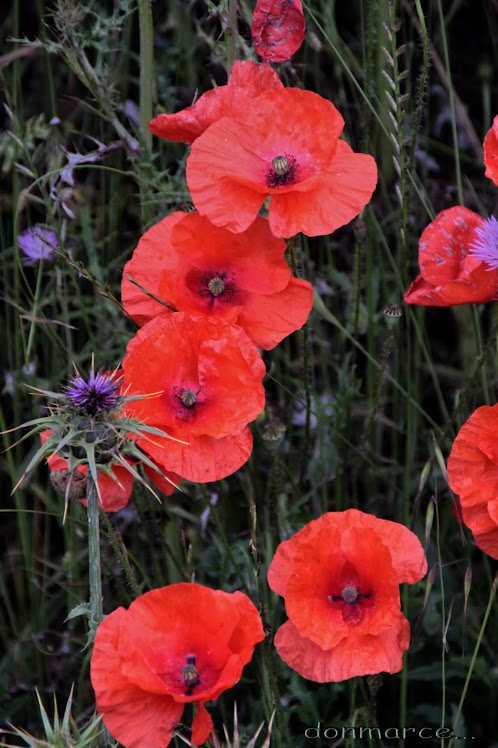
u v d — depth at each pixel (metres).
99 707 1.04
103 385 1.02
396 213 1.27
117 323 1.24
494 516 1.08
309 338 1.25
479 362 1.17
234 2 1.17
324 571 1.08
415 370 1.26
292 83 1.25
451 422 1.18
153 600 1.05
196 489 1.24
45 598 1.25
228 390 1.09
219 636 1.05
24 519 1.23
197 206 1.09
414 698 1.20
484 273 1.11
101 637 1.04
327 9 1.26
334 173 1.10
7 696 1.22
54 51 1.20
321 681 1.07
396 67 1.12
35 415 1.24
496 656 1.19
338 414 1.23
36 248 1.23
